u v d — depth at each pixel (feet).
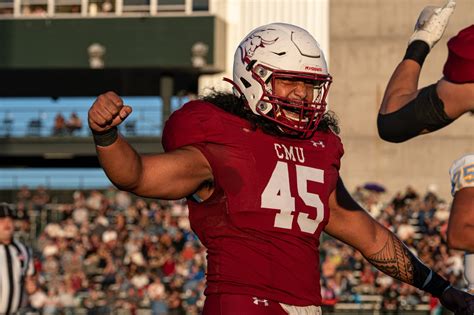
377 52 105.19
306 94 16.63
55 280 76.64
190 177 15.66
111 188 89.20
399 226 77.10
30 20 98.12
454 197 18.26
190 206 16.46
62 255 78.59
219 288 15.96
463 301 18.47
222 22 96.58
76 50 97.35
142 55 96.17
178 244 79.71
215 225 16.06
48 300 74.79
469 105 15.05
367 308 73.26
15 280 38.34
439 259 72.90
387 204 87.51
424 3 104.68
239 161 15.97
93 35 97.09
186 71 98.02
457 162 18.52
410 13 104.88
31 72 100.53
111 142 14.52
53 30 97.86
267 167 16.11
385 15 105.40
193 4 97.55
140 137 97.35
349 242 18.07
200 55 94.68
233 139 16.06
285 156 16.34
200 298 72.95
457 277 70.28
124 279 75.72
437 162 103.40
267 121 16.40
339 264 74.54
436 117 15.38
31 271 39.01
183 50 95.61
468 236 17.81
